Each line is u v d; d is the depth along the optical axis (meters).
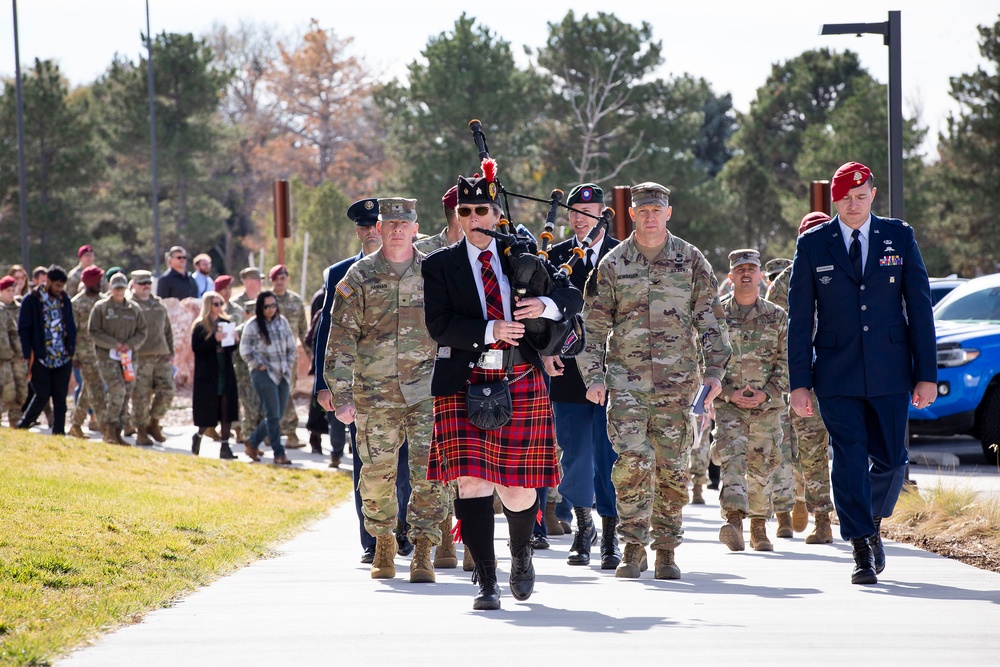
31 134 104.62
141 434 39.19
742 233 111.81
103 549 16.84
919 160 96.81
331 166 169.62
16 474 23.31
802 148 121.94
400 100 97.38
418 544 16.45
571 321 13.95
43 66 106.44
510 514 13.88
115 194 119.69
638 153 93.12
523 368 13.55
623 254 16.73
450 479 13.52
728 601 14.20
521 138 92.69
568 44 92.75
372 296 16.66
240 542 19.69
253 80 178.62
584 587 15.54
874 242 15.93
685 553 19.77
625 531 16.62
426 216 89.00
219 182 127.38
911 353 15.94
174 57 119.94
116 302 36.66
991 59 88.56
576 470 18.73
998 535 19.61
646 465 16.42
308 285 88.38
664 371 16.53
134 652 11.32
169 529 19.53
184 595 14.98
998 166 87.75
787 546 20.78
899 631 12.09
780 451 20.75
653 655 10.91
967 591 14.95
